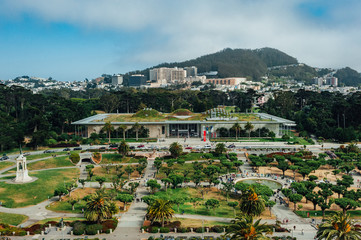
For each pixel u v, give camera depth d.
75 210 132.62
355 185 173.75
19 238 102.62
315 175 189.25
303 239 106.31
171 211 114.69
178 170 193.25
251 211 117.25
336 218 86.88
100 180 159.88
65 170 193.75
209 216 130.25
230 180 173.38
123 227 114.75
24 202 139.38
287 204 144.50
